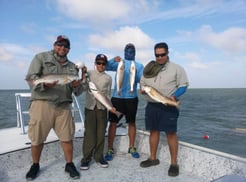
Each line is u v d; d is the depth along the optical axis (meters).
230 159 3.29
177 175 3.63
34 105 3.32
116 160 4.28
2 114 22.89
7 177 3.43
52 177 3.49
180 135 14.90
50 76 3.20
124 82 4.30
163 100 3.49
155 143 3.97
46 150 4.02
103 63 3.94
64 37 3.36
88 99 3.93
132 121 4.36
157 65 3.77
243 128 17.08
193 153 3.73
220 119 21.66
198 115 24.86
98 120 3.92
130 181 3.44
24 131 4.68
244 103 44.06
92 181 3.42
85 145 3.87
